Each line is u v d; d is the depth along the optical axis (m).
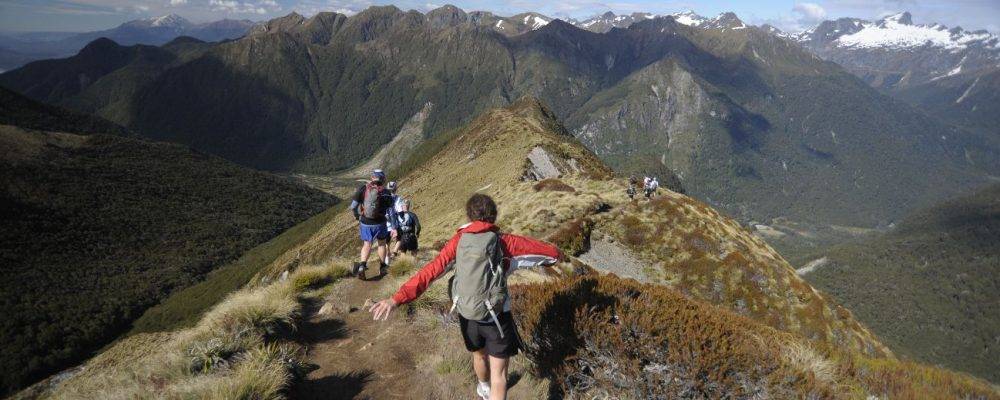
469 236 5.20
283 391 6.09
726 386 5.93
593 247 37.66
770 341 7.28
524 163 85.44
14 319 133.12
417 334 7.93
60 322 139.00
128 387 6.15
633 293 7.48
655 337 6.26
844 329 33.88
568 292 7.44
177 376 6.31
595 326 6.40
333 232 109.44
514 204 47.97
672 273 36.69
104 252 194.00
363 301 9.87
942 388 6.83
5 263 163.00
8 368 116.44
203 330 7.84
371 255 14.17
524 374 6.52
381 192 11.33
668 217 41.09
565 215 40.31
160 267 193.88
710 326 6.52
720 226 41.94
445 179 116.62
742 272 36.16
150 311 157.50
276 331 7.89
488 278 5.07
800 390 5.94
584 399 6.18
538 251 5.45
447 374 6.64
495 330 5.14
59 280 164.38
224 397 5.43
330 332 8.24
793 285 36.12
